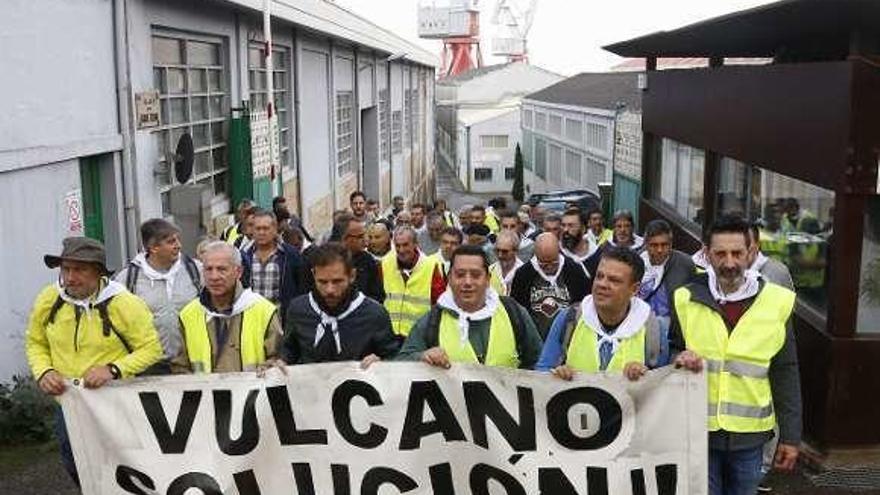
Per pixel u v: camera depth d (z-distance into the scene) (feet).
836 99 22.36
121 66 35.01
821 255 24.56
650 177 52.85
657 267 24.35
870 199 22.13
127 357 16.17
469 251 15.61
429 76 172.65
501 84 239.91
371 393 15.28
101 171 34.73
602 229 39.24
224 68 49.85
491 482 15.30
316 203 72.84
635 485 14.96
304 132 68.44
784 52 36.68
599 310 15.23
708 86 36.60
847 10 20.30
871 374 22.25
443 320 15.96
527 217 48.08
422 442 15.34
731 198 35.68
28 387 24.17
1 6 25.94
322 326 16.44
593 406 14.88
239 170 50.49
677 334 15.97
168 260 21.56
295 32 64.64
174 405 15.33
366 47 90.48
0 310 26.00
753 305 15.55
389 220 48.78
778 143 27.07
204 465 15.35
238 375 15.26
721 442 15.55
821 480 21.72
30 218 27.91
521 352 16.11
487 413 15.15
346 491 15.44
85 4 31.99
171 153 41.47
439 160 281.95
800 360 24.53
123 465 15.42
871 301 22.56
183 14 41.86
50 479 21.66
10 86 26.55
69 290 16.20
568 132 125.80
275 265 26.35
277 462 15.43
